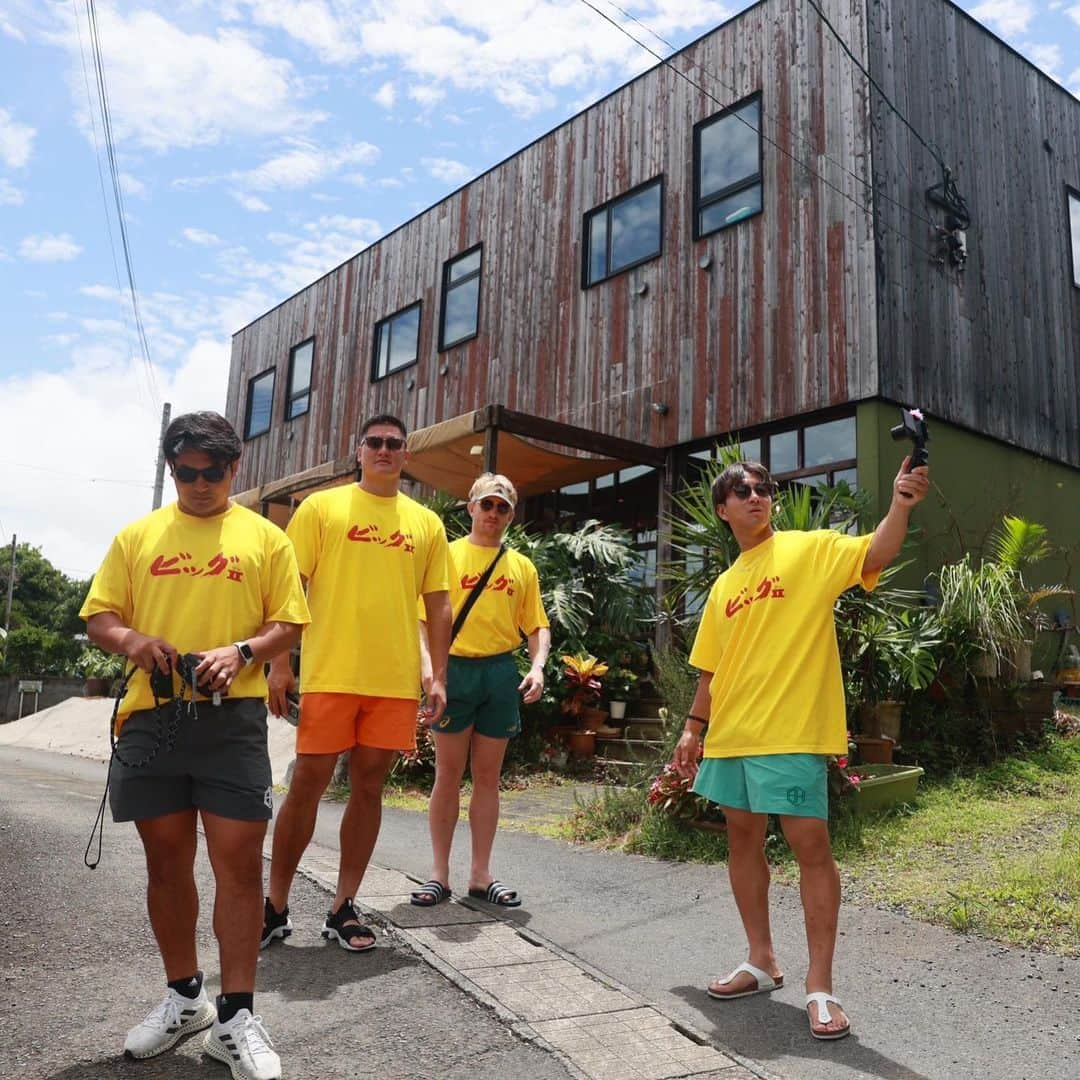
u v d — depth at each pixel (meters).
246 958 2.42
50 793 6.96
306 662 3.39
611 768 8.02
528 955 3.33
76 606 44.53
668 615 7.51
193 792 2.47
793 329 9.21
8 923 3.45
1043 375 10.59
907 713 7.13
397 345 14.98
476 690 4.04
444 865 3.97
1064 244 11.39
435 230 14.42
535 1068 2.46
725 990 3.02
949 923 3.75
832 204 9.08
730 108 10.21
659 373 10.52
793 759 2.86
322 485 11.73
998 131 10.57
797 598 2.98
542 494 12.37
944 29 10.00
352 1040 2.58
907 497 2.79
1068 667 9.84
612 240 11.45
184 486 2.57
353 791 3.40
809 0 9.55
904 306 8.84
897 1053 2.62
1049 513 10.34
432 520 3.73
